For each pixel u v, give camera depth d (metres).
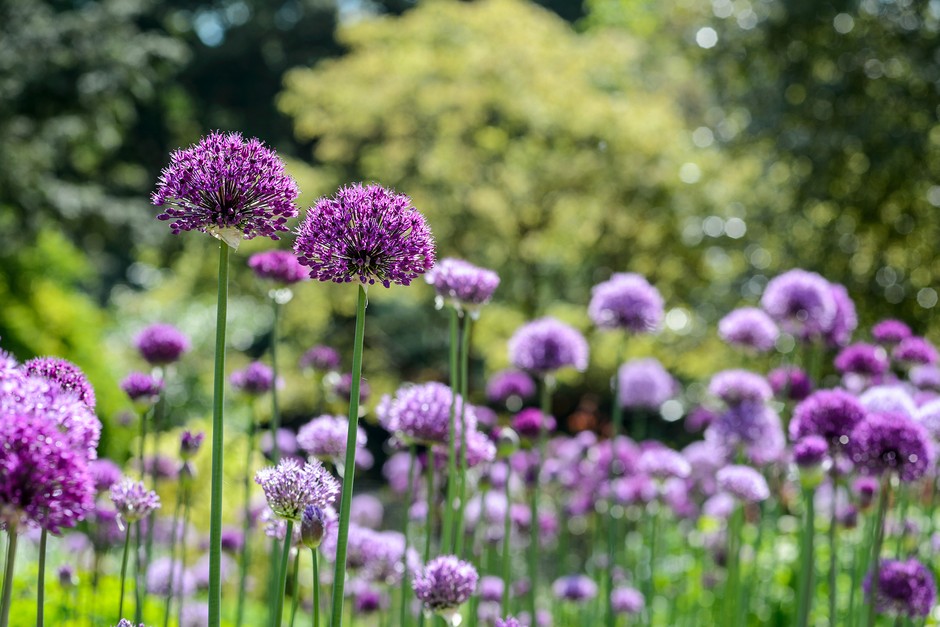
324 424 3.58
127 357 13.99
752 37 15.81
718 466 7.12
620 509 6.39
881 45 15.38
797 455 3.75
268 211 2.12
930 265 15.11
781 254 15.73
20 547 6.31
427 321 19.45
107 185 25.94
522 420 4.39
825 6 15.22
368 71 17.78
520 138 17.56
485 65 16.91
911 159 14.96
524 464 5.89
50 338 12.49
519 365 4.43
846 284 15.10
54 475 1.61
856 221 15.38
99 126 20.89
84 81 20.00
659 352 16.48
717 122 17.50
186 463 3.56
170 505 8.33
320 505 2.43
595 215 16.95
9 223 17.94
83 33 20.28
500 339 16.88
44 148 19.05
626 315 4.81
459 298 3.32
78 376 2.24
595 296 4.96
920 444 3.25
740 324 5.62
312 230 2.18
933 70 15.02
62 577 4.07
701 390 15.71
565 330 4.43
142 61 21.20
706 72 16.58
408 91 16.97
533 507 4.39
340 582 2.19
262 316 18.16
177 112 28.95
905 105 15.10
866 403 4.02
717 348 15.70
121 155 28.50
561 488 6.88
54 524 1.63
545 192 16.89
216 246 18.33
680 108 20.09
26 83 19.55
